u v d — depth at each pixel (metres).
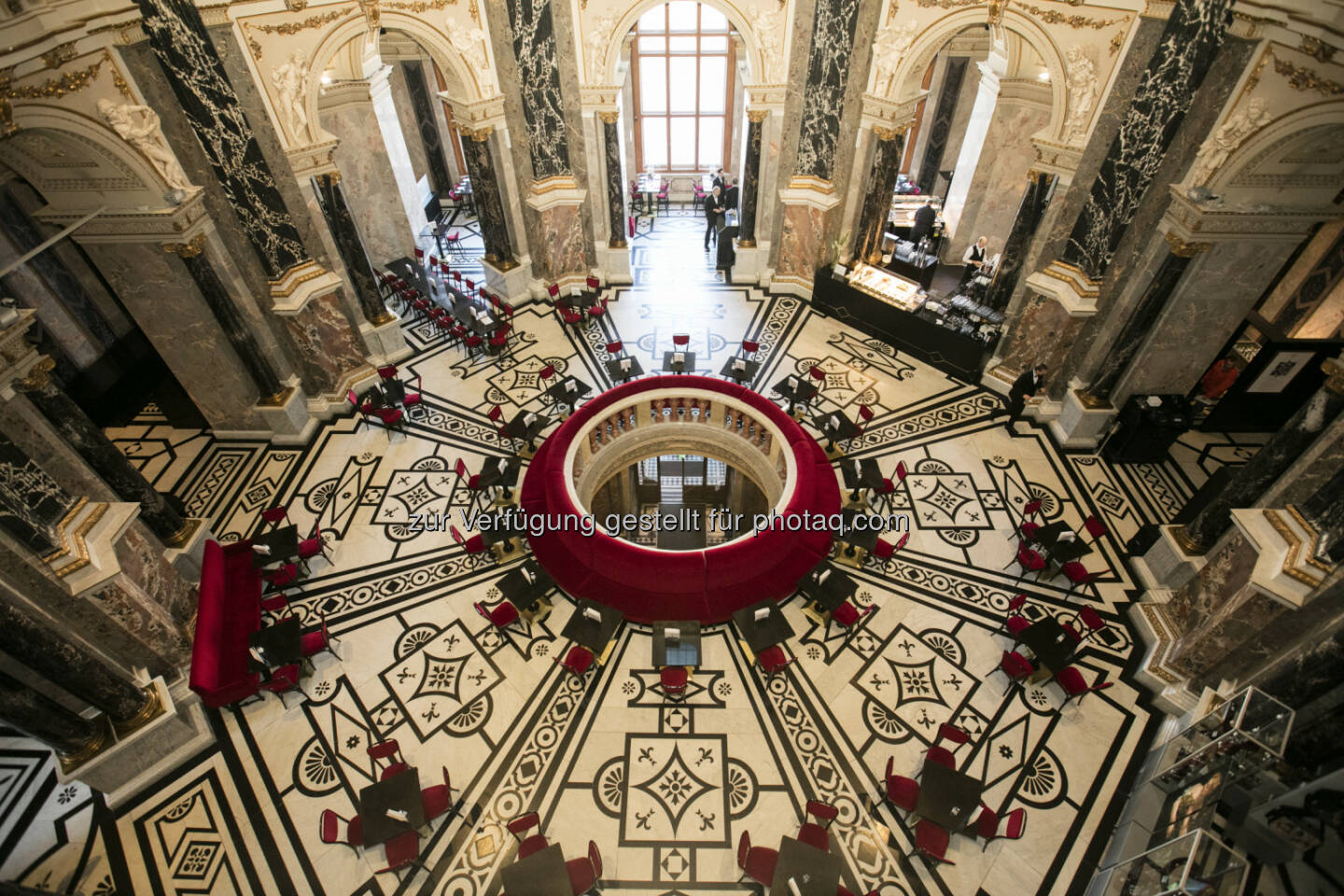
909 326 15.66
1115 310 12.34
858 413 14.45
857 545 11.35
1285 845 6.63
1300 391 12.99
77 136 9.29
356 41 12.74
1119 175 11.19
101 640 8.65
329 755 9.34
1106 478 12.91
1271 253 10.77
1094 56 11.17
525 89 14.81
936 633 10.64
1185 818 7.39
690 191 22.83
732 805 8.85
